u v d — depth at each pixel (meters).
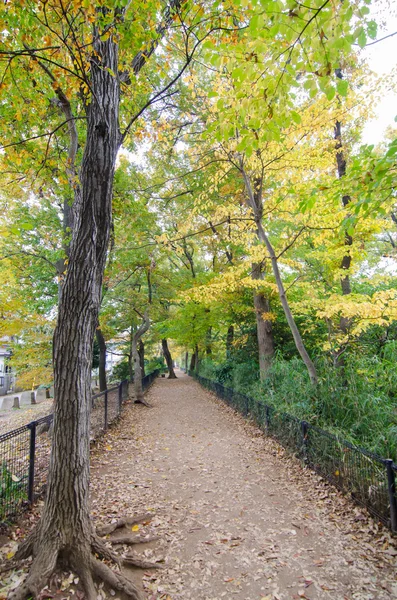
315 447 5.77
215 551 3.66
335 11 2.29
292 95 2.94
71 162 6.01
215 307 14.89
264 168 7.21
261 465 6.43
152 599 2.96
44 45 4.48
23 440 4.85
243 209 8.41
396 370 6.29
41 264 11.57
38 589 2.85
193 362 32.16
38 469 5.67
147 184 11.94
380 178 2.94
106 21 3.28
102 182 3.65
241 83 3.10
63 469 3.34
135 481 5.74
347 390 6.30
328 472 5.31
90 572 3.09
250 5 2.75
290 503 4.80
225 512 4.58
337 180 3.53
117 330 18.69
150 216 11.69
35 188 6.66
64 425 3.38
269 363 11.15
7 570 3.11
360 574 3.22
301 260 10.55
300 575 3.25
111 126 3.78
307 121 6.42
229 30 3.24
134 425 10.29
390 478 3.81
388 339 8.15
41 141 7.06
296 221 7.27
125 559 3.38
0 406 18.70
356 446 4.62
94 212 3.59
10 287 11.30
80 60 3.81
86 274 3.54
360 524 4.09
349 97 6.27
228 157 7.42
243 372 12.89
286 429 6.98
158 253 15.32
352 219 3.24
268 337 11.48
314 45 2.45
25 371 15.73
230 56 3.01
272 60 2.63
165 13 4.29
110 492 5.27
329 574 3.24
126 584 3.01
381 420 5.34
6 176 6.53
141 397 14.45
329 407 6.25
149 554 3.60
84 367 3.52
